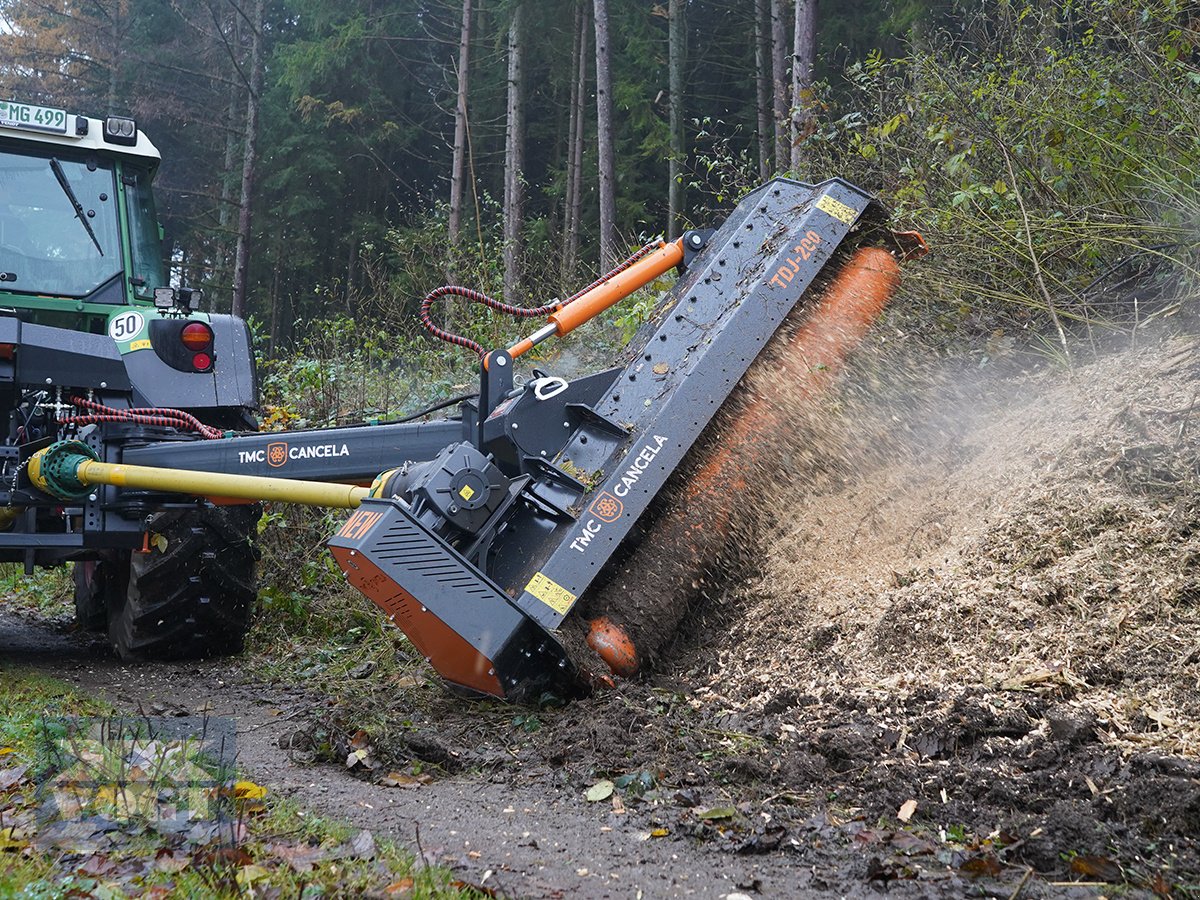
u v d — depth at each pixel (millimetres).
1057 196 5883
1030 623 3629
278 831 2900
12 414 5602
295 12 30250
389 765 3691
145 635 5797
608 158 18547
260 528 6219
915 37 10391
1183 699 3104
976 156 6203
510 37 22953
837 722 3547
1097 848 2592
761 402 4762
